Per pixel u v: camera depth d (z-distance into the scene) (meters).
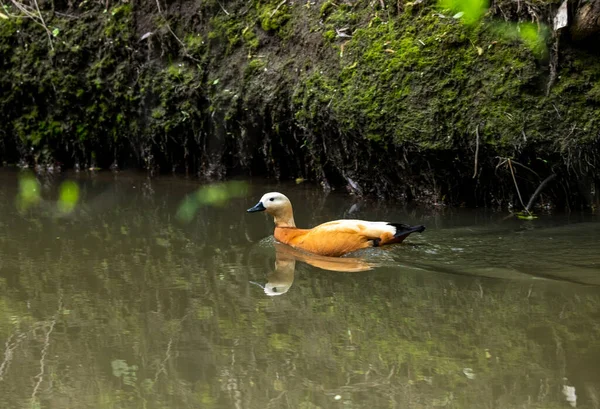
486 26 3.74
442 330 2.70
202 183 4.32
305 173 4.32
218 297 2.94
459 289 2.95
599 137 3.53
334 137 4.03
